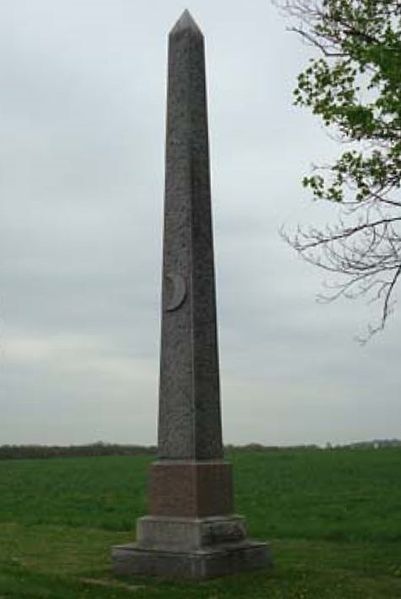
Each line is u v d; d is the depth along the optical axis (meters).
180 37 16.75
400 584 14.39
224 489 15.62
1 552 18.41
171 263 16.19
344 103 16.03
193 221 16.11
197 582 14.14
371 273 16.52
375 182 16.20
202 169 16.53
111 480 41.97
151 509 15.59
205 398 15.73
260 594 13.27
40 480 43.09
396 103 14.31
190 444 15.41
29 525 24.70
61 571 15.60
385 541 20.27
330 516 25.27
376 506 27.25
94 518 26.36
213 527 15.02
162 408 15.86
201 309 15.95
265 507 28.23
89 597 12.73
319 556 17.64
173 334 15.95
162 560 14.77
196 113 16.58
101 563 16.72
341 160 16.31
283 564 16.31
